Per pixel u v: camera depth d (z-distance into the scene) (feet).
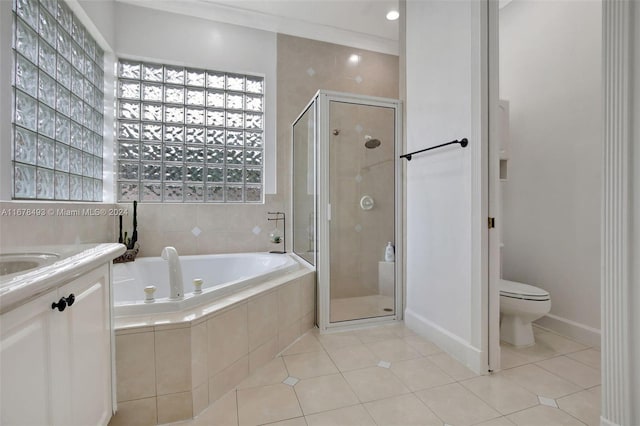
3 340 2.01
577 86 6.83
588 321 6.68
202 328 4.50
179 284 4.88
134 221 8.34
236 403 4.64
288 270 7.36
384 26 10.12
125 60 8.88
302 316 7.14
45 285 2.30
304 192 8.86
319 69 10.46
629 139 3.58
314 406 4.55
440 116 6.42
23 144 5.46
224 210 9.53
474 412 4.40
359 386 5.05
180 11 9.06
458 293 5.93
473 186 5.50
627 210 3.59
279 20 9.69
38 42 5.82
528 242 7.95
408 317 7.58
